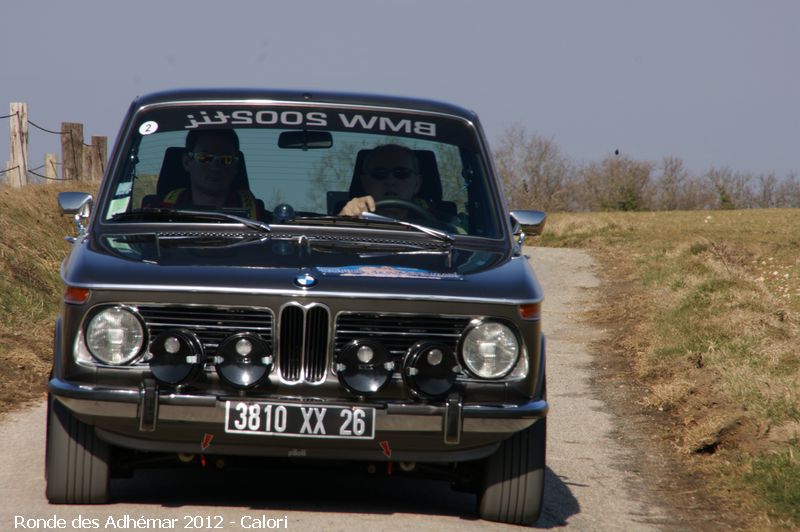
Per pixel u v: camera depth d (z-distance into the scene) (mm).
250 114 23172
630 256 83625
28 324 41562
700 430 31188
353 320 18484
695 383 37438
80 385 18188
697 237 91312
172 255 19562
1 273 45406
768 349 41188
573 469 28125
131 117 23266
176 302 18172
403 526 19391
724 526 23500
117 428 18297
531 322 19047
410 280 19000
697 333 45438
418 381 18250
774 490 25547
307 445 18219
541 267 77875
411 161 22828
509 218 23078
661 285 64812
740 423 31203
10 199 58625
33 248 52281
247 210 21953
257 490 22141
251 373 18047
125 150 22641
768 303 51750
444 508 21922
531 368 19031
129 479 22625
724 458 29344
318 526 18969
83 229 23125
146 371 18156
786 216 172875
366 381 18188
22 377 34500
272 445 18250
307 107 23484
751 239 100625
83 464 19203
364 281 18734
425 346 18234
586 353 47219
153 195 22141
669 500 25672
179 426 18031
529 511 20234
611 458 29734
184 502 20484
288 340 18344
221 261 19312
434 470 20469
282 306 18297
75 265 19188
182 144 22562
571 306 61500
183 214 21469
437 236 21688
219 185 22203
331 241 21031
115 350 18125
